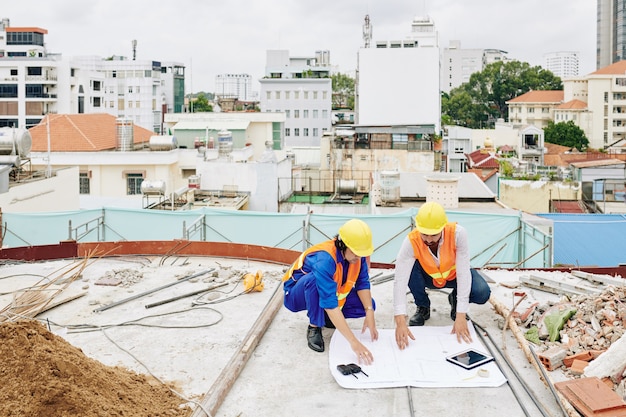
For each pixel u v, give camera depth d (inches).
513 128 3666.3
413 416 203.6
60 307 329.7
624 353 222.7
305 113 3722.9
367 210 1114.7
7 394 181.3
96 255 458.3
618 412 197.5
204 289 361.4
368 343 261.4
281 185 1433.3
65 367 191.8
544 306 289.7
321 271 245.6
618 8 6368.1
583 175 1784.0
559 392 211.5
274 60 4338.1
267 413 208.2
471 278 273.9
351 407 211.9
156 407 205.5
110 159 1381.6
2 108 3201.3
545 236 597.0
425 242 262.7
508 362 242.2
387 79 2664.9
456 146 3181.6
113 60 4744.1
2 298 345.1
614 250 796.6
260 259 452.8
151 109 4471.0
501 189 1568.7
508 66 5615.2
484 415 205.6
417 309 294.5
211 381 233.8
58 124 1473.9
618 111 4015.8
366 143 1779.0
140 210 719.1
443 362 242.8
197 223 703.7
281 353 259.6
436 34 3540.8
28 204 856.3
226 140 1523.1
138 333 286.5
